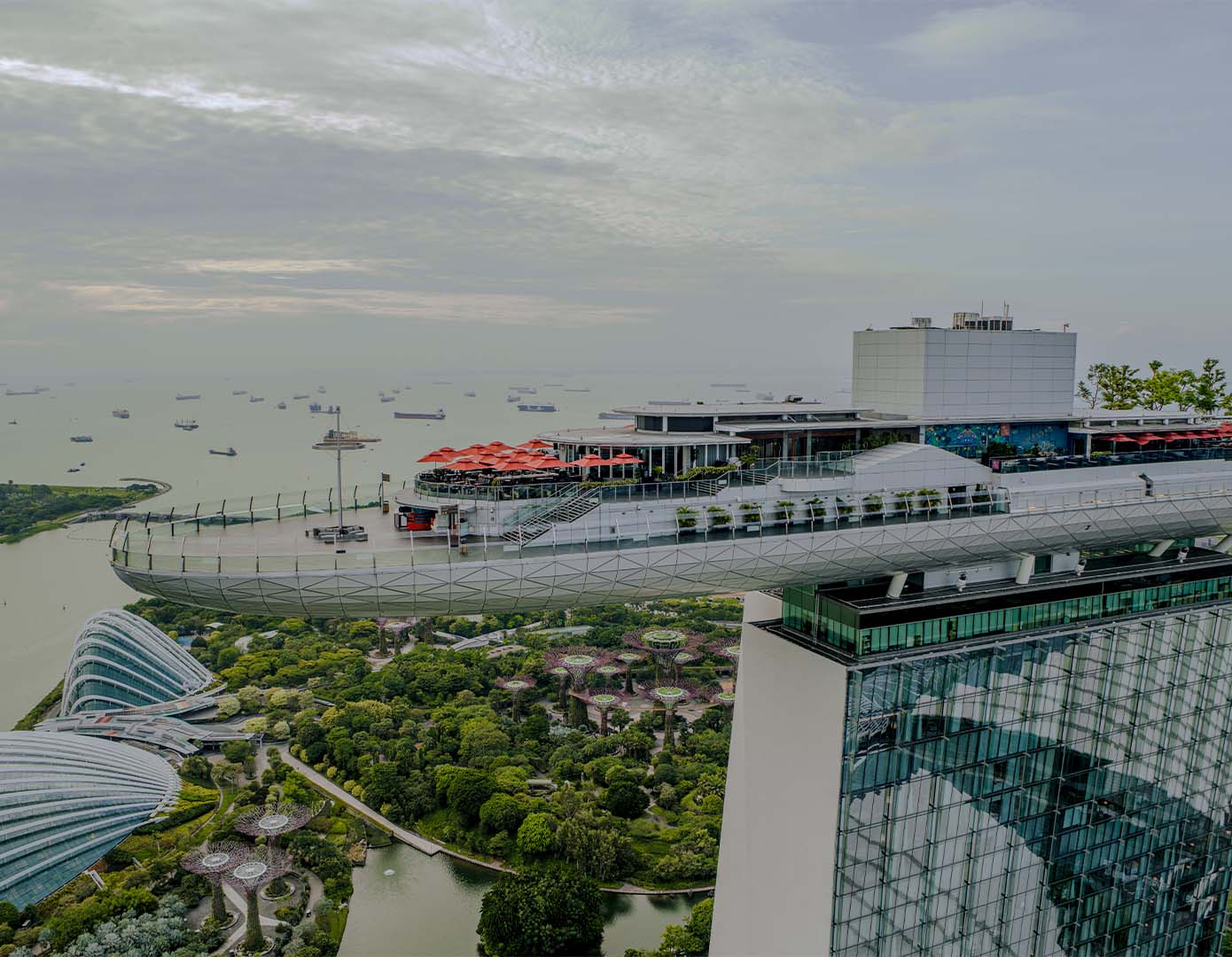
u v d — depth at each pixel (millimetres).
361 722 149375
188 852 114188
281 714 157125
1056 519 67750
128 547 53188
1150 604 74875
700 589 59562
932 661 62125
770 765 66875
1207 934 84375
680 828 119625
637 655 181750
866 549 61156
